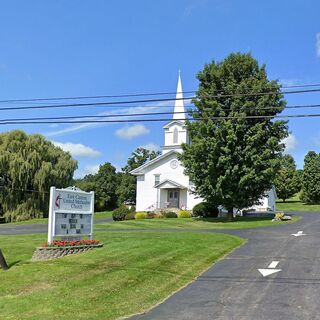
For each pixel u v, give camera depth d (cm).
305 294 1137
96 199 7738
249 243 2106
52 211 1728
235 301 1098
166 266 1496
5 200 5562
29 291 1162
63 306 1032
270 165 3650
